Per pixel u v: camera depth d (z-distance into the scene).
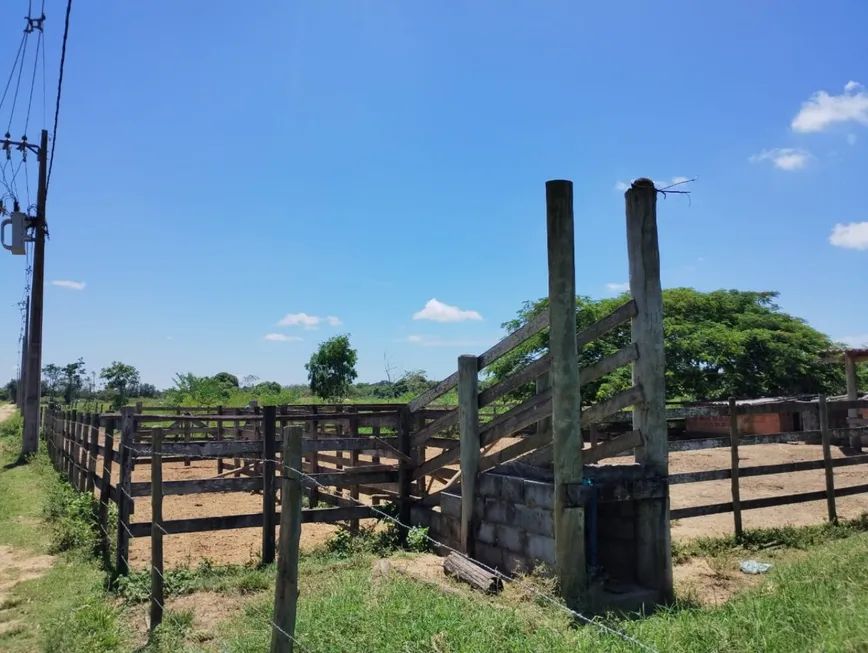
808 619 4.46
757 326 26.62
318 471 12.30
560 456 6.19
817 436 9.47
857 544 7.03
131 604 6.62
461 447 7.89
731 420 8.75
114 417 9.77
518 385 7.43
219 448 7.97
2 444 27.97
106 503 9.19
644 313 6.70
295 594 3.86
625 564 6.83
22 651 5.57
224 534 10.20
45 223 23.23
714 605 5.89
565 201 6.39
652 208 6.77
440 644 4.37
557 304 6.33
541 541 6.56
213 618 6.06
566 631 4.66
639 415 6.74
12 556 8.68
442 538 8.48
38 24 14.02
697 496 11.82
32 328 22.94
